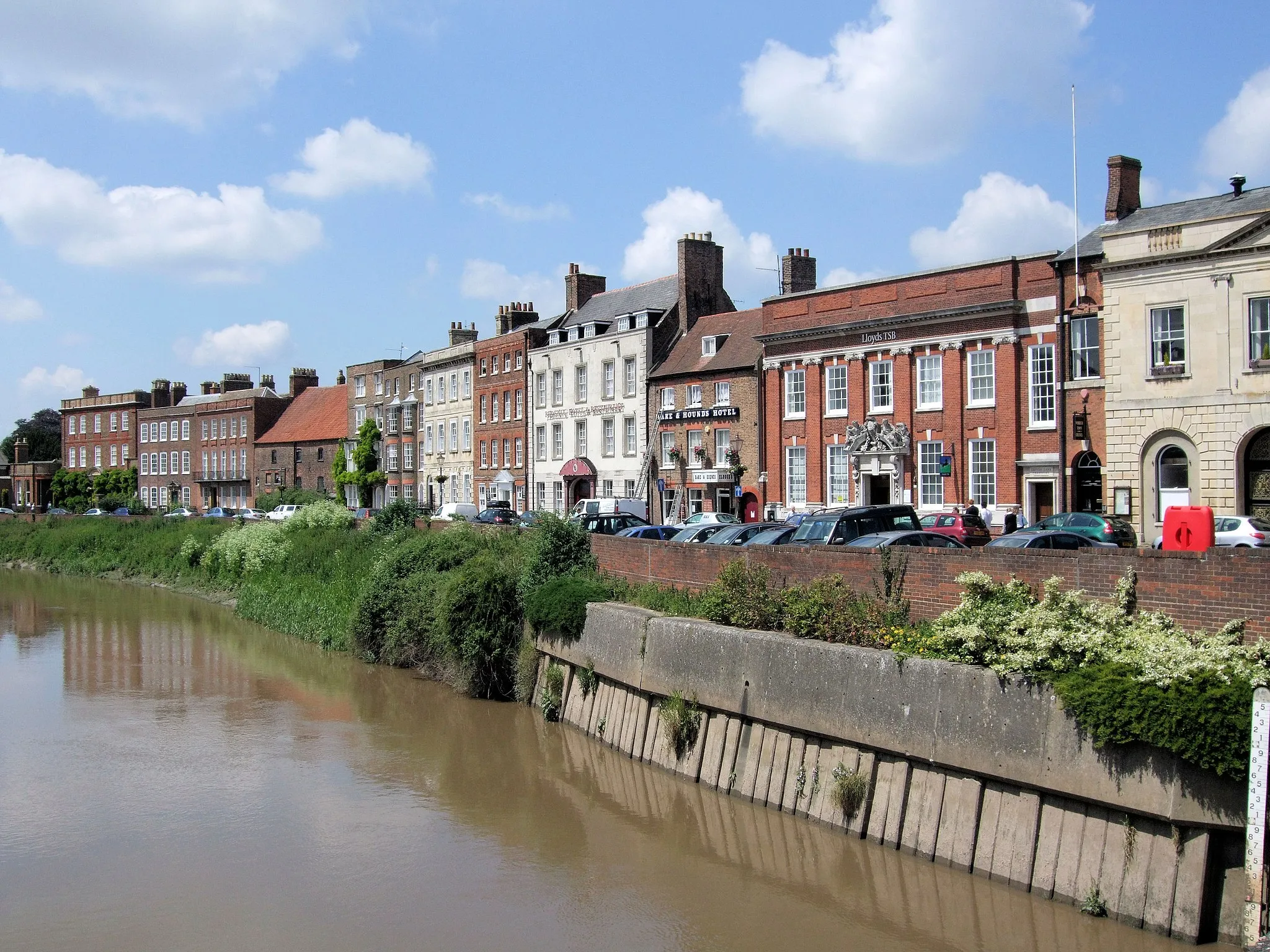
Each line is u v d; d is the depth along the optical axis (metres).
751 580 19.20
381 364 81.88
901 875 13.84
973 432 38.44
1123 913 11.53
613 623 21.11
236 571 46.94
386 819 17.69
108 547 61.78
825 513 24.08
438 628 27.22
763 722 16.91
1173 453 32.03
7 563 67.31
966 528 31.28
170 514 82.31
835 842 14.89
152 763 21.03
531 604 24.38
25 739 22.94
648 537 29.77
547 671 24.17
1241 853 10.91
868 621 16.59
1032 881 12.48
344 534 42.84
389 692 27.08
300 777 20.03
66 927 13.72
